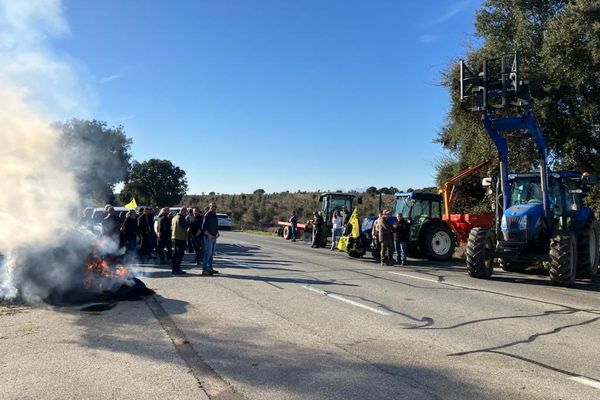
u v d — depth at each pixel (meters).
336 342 6.01
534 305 8.41
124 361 5.27
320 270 13.29
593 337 6.30
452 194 19.39
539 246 11.71
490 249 12.20
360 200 21.34
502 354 5.55
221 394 4.36
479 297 9.17
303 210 56.88
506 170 12.34
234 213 57.88
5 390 4.44
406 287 10.33
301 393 4.38
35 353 5.54
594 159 17.19
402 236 15.20
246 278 11.56
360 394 4.36
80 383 4.61
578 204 12.63
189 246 18.84
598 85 16.06
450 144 23.75
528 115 11.41
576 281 11.94
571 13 15.53
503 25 18.59
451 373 4.91
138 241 14.80
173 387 4.52
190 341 6.04
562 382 4.66
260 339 6.13
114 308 7.95
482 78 11.76
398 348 5.77
